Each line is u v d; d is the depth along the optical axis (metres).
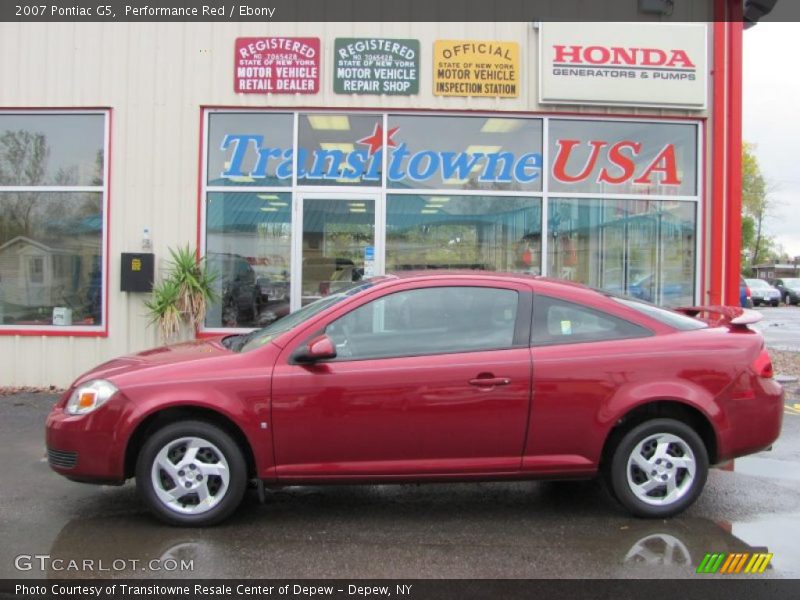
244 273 8.53
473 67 8.48
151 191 8.36
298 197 8.52
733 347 4.38
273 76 8.39
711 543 4.02
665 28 8.53
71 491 4.89
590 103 8.52
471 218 8.66
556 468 4.23
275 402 4.10
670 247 8.82
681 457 4.35
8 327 8.41
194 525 4.18
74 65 8.35
